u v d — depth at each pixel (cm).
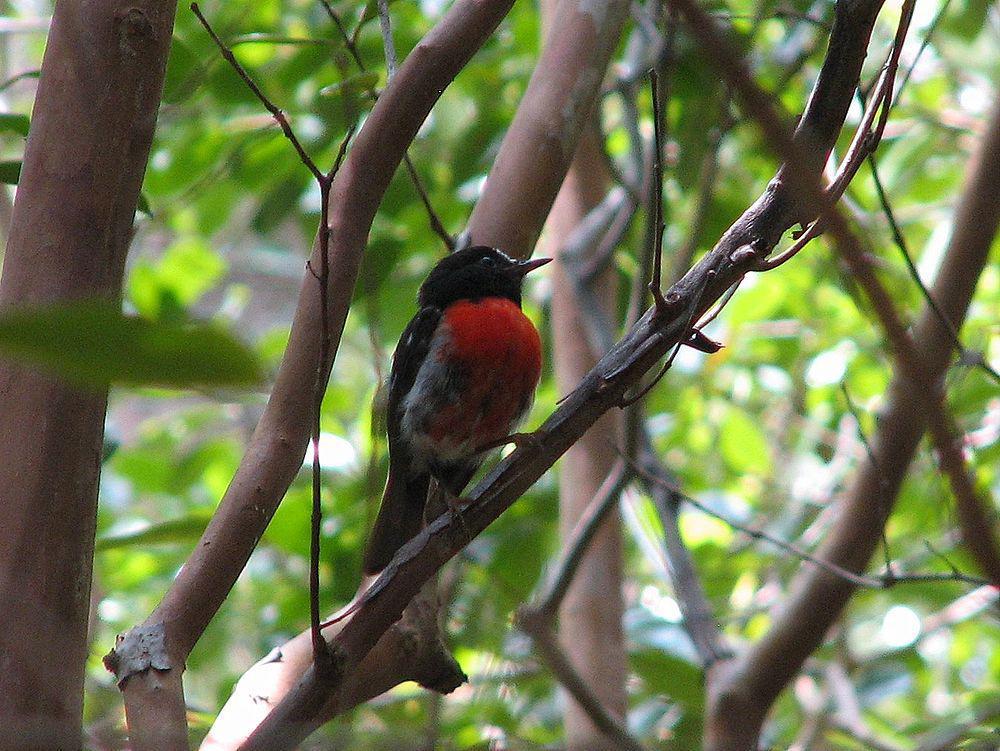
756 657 829
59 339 179
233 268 1648
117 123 472
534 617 770
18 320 176
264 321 1816
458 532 510
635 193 970
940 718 957
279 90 1093
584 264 1016
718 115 986
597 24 729
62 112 474
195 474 1322
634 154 975
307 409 534
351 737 485
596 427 1023
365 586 724
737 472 1508
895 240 673
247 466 526
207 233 1327
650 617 1098
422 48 524
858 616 1383
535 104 721
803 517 1309
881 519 720
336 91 667
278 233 1510
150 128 481
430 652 614
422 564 498
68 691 457
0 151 1213
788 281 1420
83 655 469
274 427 533
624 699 935
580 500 1009
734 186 1255
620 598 974
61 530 460
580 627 958
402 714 863
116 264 479
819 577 828
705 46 243
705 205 928
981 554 254
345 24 1051
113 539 789
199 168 1127
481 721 876
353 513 962
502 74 1255
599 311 990
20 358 183
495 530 1062
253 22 1141
